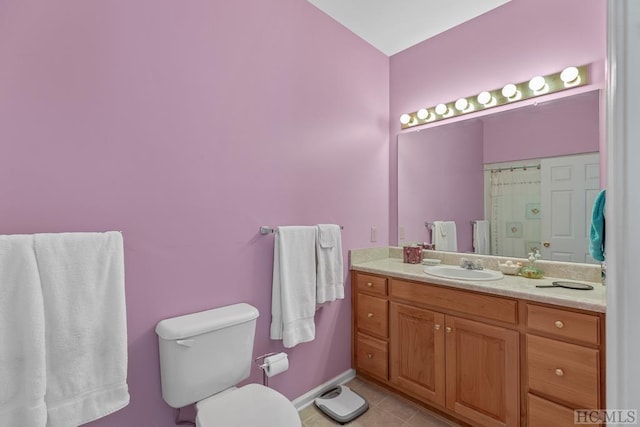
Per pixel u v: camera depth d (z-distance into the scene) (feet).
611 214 1.50
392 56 8.79
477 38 7.16
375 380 7.29
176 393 4.25
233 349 4.73
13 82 3.45
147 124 4.41
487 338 5.33
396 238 8.67
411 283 6.43
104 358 3.67
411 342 6.43
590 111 5.79
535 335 4.79
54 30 3.69
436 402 6.01
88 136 3.92
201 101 4.96
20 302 3.17
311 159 6.68
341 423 5.93
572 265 5.81
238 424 3.79
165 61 4.58
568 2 5.98
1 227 3.39
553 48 6.14
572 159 5.99
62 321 3.40
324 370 6.98
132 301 4.29
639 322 1.40
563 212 6.08
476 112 7.23
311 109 6.68
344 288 7.50
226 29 5.27
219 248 5.18
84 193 3.90
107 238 3.75
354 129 7.73
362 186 7.95
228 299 5.29
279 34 6.07
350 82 7.62
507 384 5.09
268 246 5.88
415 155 8.30
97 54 4.00
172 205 4.66
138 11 4.33
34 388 3.13
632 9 1.42
